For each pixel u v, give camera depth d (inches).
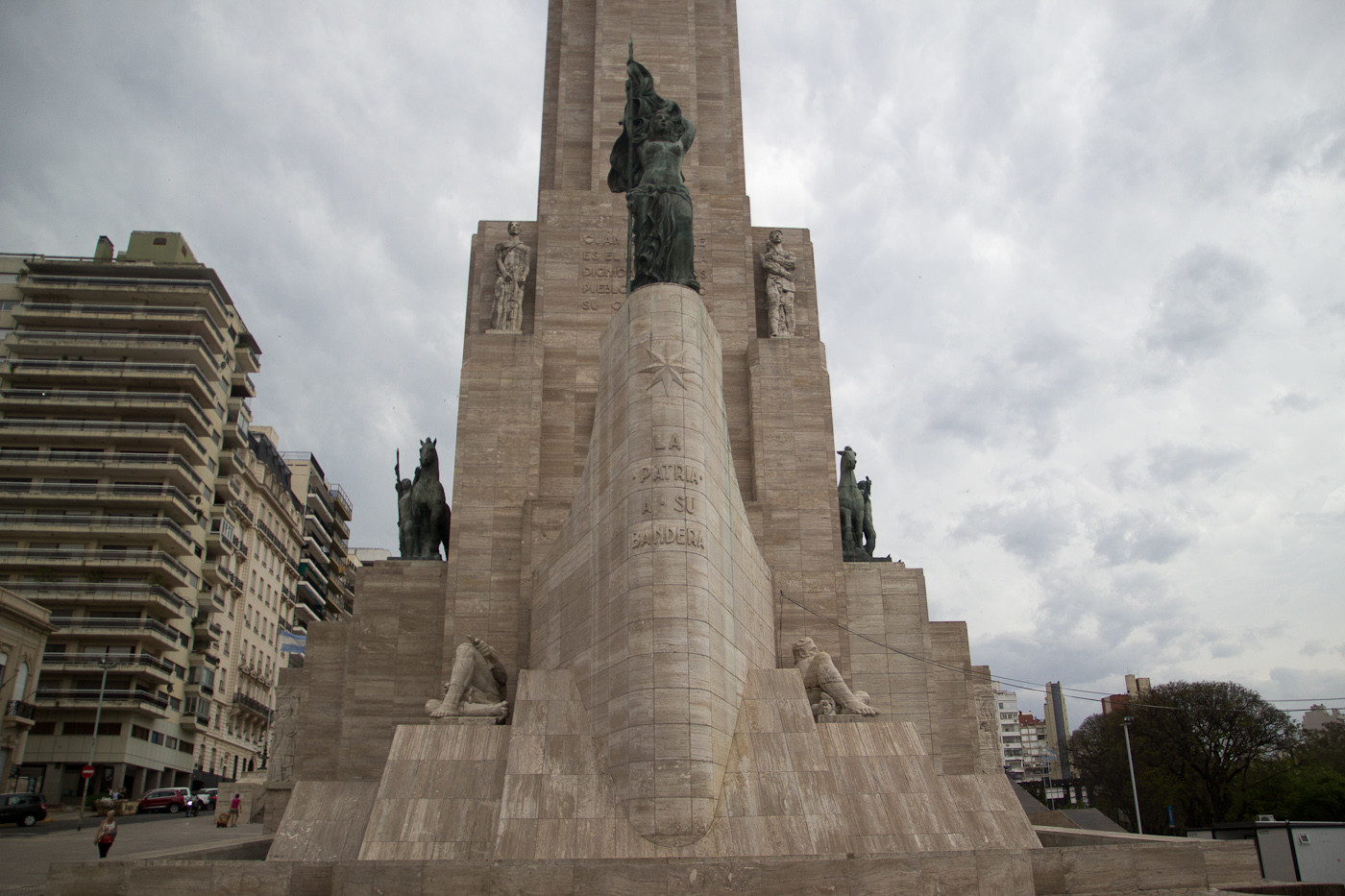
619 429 712.4
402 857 610.5
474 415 1001.5
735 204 1112.8
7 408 2508.6
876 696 984.9
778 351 1043.3
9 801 1549.0
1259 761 2236.7
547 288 1064.8
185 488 2571.4
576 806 621.9
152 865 527.8
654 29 1229.1
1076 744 2684.5
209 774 2726.4
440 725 687.1
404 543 1045.8
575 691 711.1
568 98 1215.6
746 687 714.8
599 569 706.8
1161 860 580.4
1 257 2696.9
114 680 2308.1
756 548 835.4
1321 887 595.2
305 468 3718.0
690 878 513.0
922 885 530.3
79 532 2404.0
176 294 2699.3
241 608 2930.6
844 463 1101.7
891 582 1019.3
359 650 954.1
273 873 527.5
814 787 655.8
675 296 724.7
